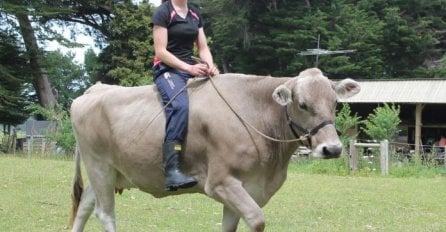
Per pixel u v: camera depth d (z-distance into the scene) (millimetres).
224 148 5770
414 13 54844
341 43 48281
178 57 6414
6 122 37656
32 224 9203
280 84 5844
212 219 10031
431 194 14391
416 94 29578
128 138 6324
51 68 39938
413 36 50938
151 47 38844
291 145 5844
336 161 20641
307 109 5465
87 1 39625
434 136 32031
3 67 35781
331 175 19594
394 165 20984
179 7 6434
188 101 6070
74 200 7223
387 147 20516
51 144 27484
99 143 6727
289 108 5656
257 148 5770
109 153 6668
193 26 6480
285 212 11016
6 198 11914
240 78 6137
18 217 9797
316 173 20234
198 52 6750
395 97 29609
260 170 5828
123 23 39531
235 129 5797
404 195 14094
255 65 51188
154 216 10234
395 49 52906
